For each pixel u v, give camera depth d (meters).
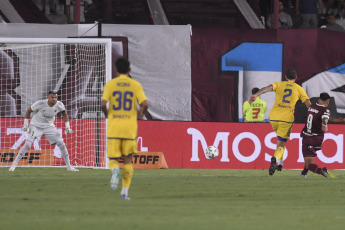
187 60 71.69
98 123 62.06
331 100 72.69
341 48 72.81
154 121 65.06
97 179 48.41
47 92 69.62
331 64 72.75
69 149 63.72
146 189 40.97
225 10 87.94
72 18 83.88
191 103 71.81
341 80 72.88
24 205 32.03
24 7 79.38
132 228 24.89
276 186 44.06
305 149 52.34
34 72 69.44
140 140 64.75
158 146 64.94
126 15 84.06
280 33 72.56
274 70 72.44
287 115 50.91
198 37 71.75
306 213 29.88
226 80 72.12
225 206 32.28
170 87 71.56
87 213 29.12
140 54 71.12
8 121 63.94
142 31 71.12
